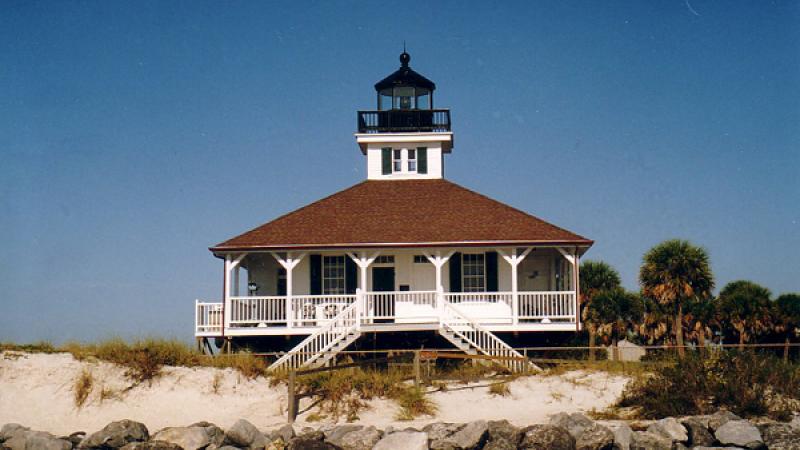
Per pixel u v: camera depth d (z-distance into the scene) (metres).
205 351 31.61
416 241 31.91
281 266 34.28
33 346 25.31
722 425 20.14
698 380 22.48
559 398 23.66
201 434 20.12
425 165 38.50
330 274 34.03
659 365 24.23
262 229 33.44
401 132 38.50
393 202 35.69
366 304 31.58
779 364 23.41
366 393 23.00
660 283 43.09
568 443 19.56
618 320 44.19
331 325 28.55
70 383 23.62
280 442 19.70
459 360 28.67
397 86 39.16
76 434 21.38
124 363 24.17
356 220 34.03
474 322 29.31
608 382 24.27
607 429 19.73
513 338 32.50
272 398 23.38
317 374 23.97
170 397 23.44
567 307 31.36
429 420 22.12
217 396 23.47
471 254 33.75
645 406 22.34
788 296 43.00
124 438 20.28
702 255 42.78
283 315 32.38
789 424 20.44
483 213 34.06
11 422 22.39
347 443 19.77
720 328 44.66
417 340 31.17
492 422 20.19
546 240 31.36
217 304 31.56
